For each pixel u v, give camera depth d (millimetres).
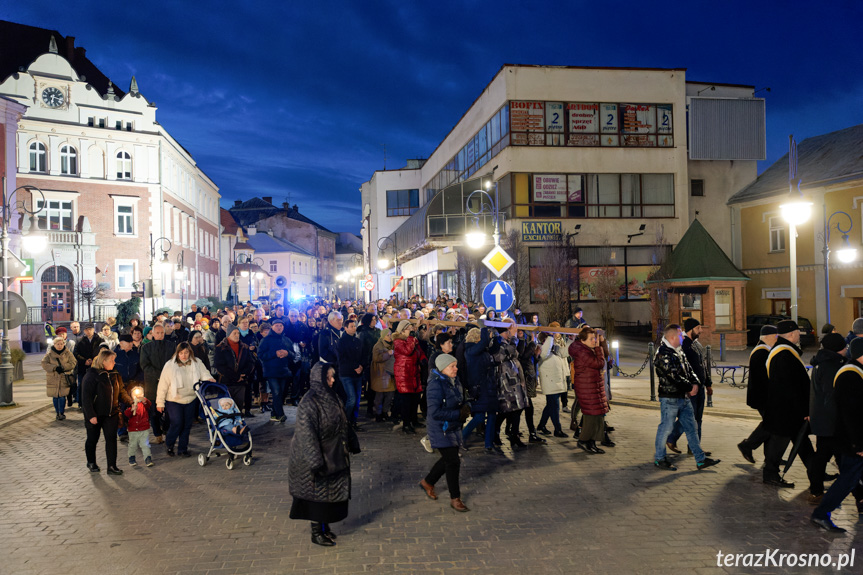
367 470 8367
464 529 6074
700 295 26312
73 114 40219
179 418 9438
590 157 34094
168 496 7344
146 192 42312
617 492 7191
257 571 5160
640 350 26266
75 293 38156
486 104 37188
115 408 8438
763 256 32844
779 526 6035
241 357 11461
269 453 9500
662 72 34750
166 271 43750
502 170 34219
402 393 10859
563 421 11992
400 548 5617
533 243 33406
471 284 32938
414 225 38438
